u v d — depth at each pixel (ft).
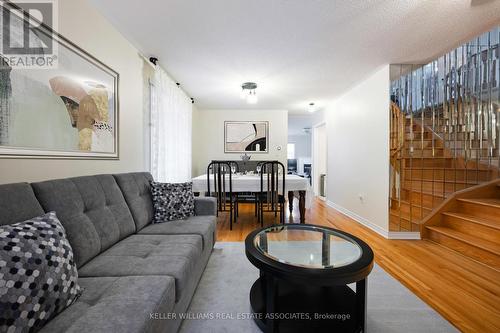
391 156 9.09
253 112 17.16
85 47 5.37
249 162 16.35
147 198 6.61
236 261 6.73
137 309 2.62
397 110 9.12
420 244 8.25
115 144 6.59
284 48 7.63
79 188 4.30
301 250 4.78
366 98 10.60
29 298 2.24
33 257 2.40
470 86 9.70
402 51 7.89
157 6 5.57
